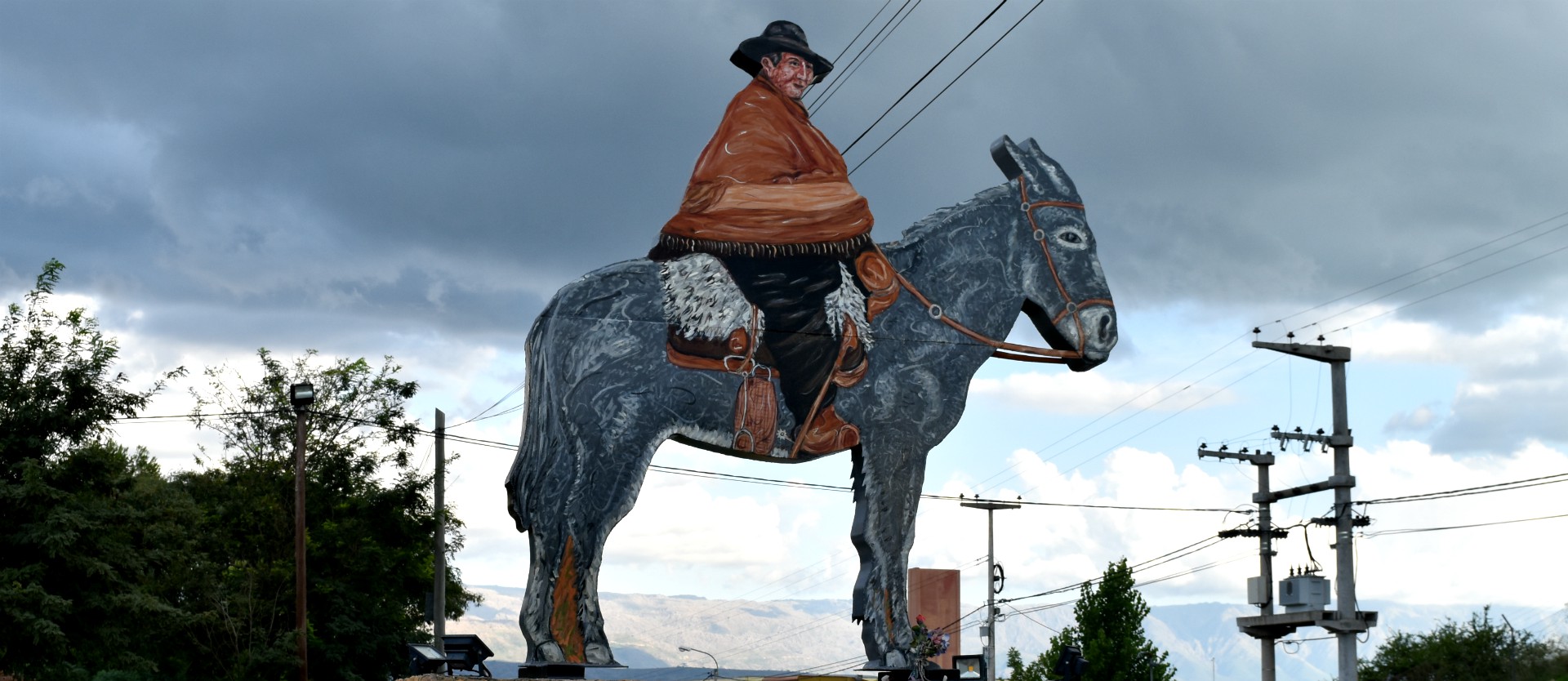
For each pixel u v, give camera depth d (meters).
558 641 25.91
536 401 26.98
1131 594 58.28
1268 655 47.19
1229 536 48.66
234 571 41.25
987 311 30.11
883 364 28.86
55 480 32.53
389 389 45.03
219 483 44.84
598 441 26.56
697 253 28.02
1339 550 42.16
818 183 29.09
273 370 44.69
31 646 30.53
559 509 26.28
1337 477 42.31
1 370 33.06
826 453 28.16
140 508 34.72
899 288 29.36
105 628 32.25
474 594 52.81
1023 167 31.36
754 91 29.30
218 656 41.03
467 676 26.03
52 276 34.25
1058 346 31.00
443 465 44.34
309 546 41.62
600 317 27.12
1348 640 41.72
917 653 28.08
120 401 33.97
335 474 43.62
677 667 27.88
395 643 43.22
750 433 27.64
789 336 28.17
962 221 30.39
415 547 44.62
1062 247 31.09
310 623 42.09
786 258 28.52
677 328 27.50
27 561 31.66
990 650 58.78
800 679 27.67
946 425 29.23
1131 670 56.31
